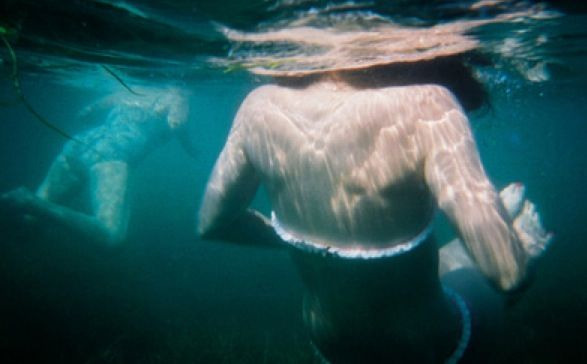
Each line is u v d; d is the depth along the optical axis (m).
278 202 2.26
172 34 7.23
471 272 3.37
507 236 1.60
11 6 5.91
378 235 1.95
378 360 2.41
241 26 6.14
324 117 2.04
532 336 10.71
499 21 6.41
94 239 11.82
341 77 2.37
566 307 12.88
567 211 45.16
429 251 2.10
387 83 2.43
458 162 1.74
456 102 1.97
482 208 1.63
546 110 29.50
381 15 5.43
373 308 2.27
